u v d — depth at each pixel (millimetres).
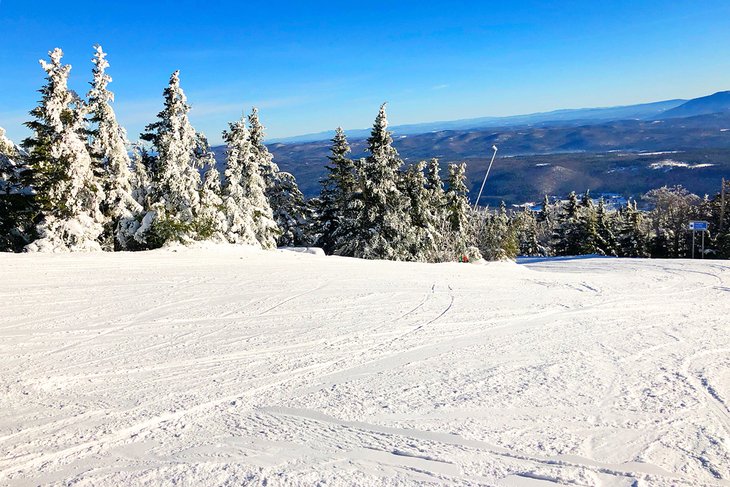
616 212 73688
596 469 3209
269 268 14109
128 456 3350
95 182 22062
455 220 40094
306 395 4633
